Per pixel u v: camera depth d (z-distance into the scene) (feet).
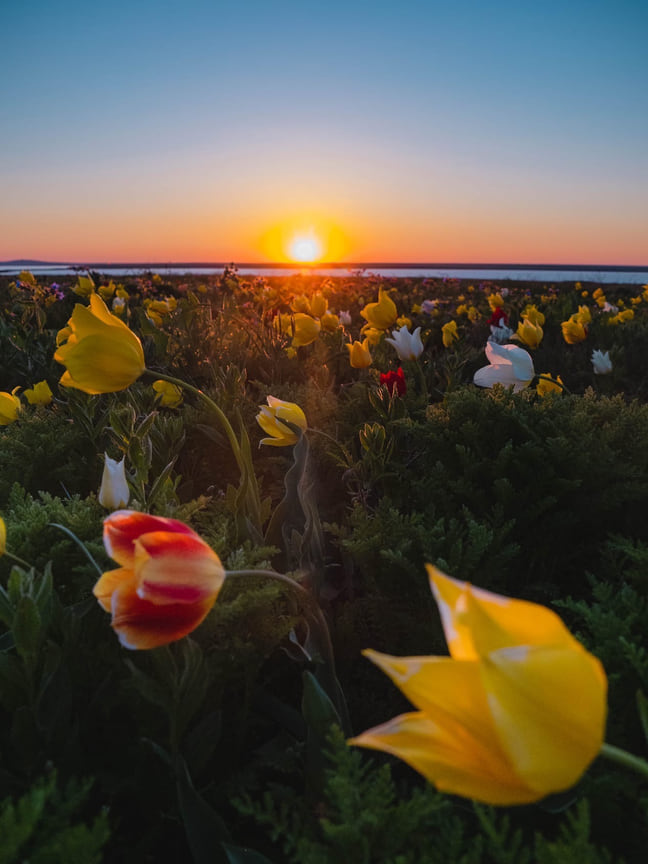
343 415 10.19
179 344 14.34
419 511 7.50
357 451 9.80
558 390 9.71
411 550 5.74
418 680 1.94
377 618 5.61
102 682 4.40
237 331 16.25
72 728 3.91
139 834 4.12
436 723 2.00
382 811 2.73
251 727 4.95
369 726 5.41
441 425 8.11
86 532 5.38
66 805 2.53
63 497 8.47
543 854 2.35
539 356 17.89
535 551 6.84
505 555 5.51
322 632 4.53
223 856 3.45
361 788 2.87
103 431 8.74
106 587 3.41
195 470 9.89
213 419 9.92
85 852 2.27
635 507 7.33
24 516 5.58
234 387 10.07
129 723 4.29
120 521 3.36
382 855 2.67
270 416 6.79
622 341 19.15
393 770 4.80
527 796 1.98
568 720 1.88
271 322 18.35
